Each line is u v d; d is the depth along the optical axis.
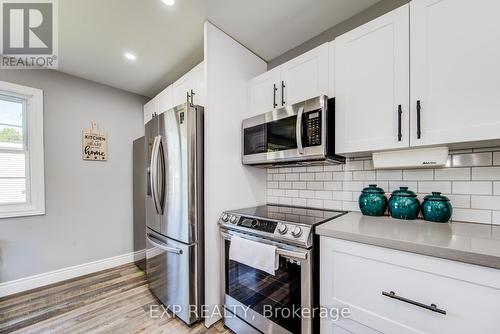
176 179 1.72
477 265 0.75
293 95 1.64
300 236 1.18
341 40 1.38
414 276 0.87
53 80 2.41
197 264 1.68
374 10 1.54
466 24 0.96
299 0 1.47
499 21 0.90
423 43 1.07
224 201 1.76
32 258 2.24
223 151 1.76
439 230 1.05
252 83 1.93
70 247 2.48
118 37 1.83
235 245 1.46
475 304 0.76
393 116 1.17
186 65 2.30
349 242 1.04
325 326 1.13
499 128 0.89
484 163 1.17
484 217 1.17
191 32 1.79
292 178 2.01
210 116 1.67
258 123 1.74
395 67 1.16
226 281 1.62
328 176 1.78
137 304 1.93
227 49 1.81
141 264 2.71
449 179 1.28
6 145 2.19
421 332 0.86
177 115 1.72
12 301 1.98
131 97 3.02
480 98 0.93
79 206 2.56
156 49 2.02
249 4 1.50
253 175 2.03
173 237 1.75
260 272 1.43
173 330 1.60
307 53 1.56
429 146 1.13
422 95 1.08
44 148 2.33
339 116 1.38
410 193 1.33
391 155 1.30
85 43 1.91
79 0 1.43
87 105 2.64
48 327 1.63
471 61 0.95
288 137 1.53
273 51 2.06
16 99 2.25
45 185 2.33
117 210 2.85
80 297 2.05
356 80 1.30
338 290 1.08
